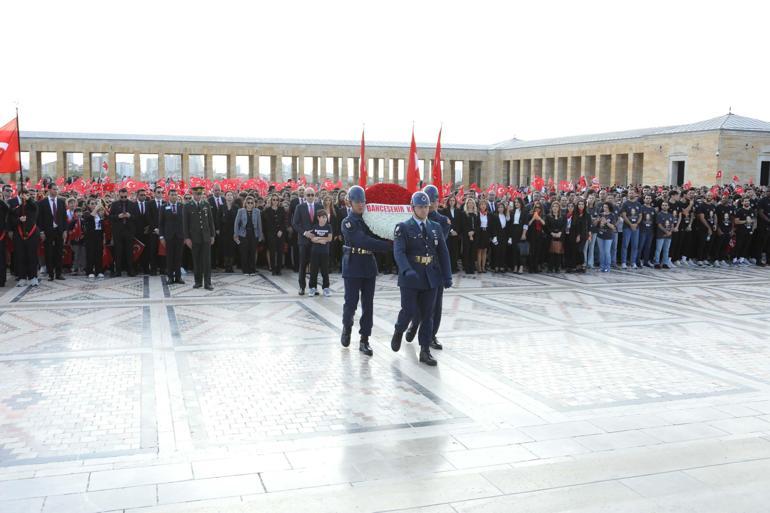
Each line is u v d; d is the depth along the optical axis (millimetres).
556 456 6145
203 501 5145
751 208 23469
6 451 6148
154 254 18672
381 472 5742
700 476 5699
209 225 16016
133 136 52156
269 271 20031
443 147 63719
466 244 19828
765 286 18047
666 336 11438
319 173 58938
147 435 6594
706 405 7719
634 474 5734
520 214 20594
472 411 7434
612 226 21016
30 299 14375
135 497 5207
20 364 9094
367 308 10031
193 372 8828
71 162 64562
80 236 18734
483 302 14797
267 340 10742
